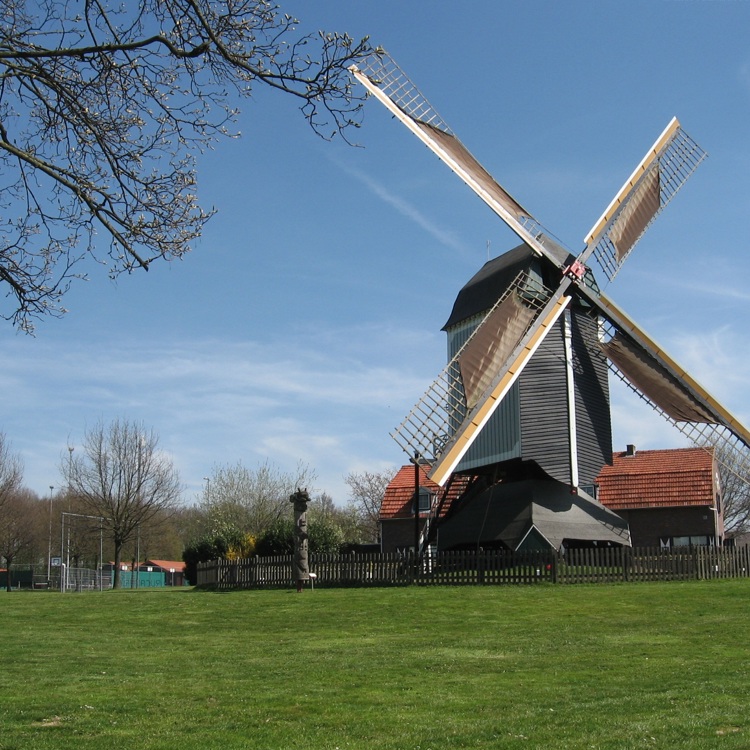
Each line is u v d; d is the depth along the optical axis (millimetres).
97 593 35188
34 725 10523
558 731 9617
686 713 10234
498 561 27531
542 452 29891
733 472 31750
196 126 11359
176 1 10484
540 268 31469
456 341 33812
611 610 21031
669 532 43469
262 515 66062
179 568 94812
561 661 14469
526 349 29906
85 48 10484
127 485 55250
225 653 16344
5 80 10984
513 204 31391
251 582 32219
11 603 28391
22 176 11344
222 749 9320
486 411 28812
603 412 31922
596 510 30484
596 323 32375
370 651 16125
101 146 11195
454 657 15148
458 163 30422
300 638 18312
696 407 31891
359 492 82000
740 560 28297
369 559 29641
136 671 14391
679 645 15938
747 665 13570
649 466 45469
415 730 9977
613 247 33344
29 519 82562
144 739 9766
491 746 9148
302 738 9727
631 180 34562
